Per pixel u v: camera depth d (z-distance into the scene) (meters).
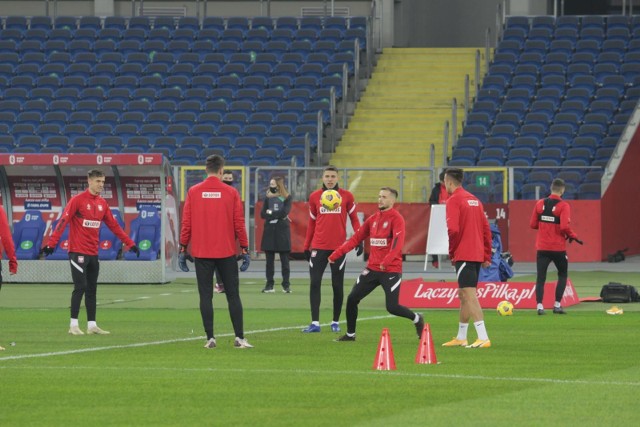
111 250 62.72
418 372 28.20
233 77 99.62
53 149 91.25
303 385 25.97
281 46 103.56
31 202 64.94
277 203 56.41
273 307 48.69
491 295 47.47
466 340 34.25
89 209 37.81
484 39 110.94
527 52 98.50
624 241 81.56
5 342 35.12
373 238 35.22
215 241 33.28
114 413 22.34
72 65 103.44
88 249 37.91
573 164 83.38
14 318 43.53
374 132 92.75
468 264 33.91
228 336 36.97
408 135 92.44
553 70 95.94
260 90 98.31
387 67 101.44
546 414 22.14
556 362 30.25
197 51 104.75
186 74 101.81
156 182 63.34
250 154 88.12
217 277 55.84
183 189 78.19
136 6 112.69
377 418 21.75
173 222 66.75
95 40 107.44
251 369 28.73
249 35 105.75
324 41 103.00
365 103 96.44
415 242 78.19
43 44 107.00
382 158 89.88
